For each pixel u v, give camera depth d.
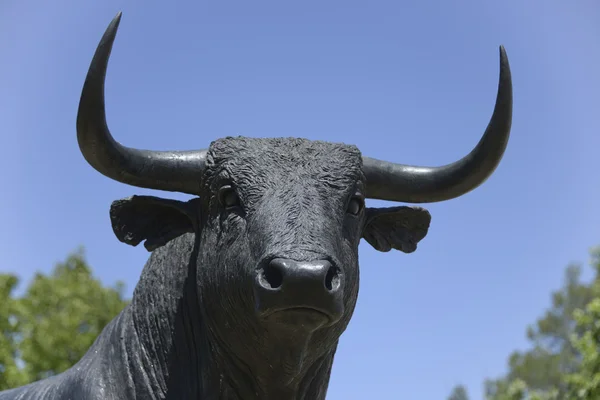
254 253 4.34
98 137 4.82
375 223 5.57
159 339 5.22
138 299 5.40
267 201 4.50
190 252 5.33
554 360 44.75
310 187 4.58
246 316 4.50
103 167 4.97
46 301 22.78
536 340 48.28
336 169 4.77
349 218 4.82
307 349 4.70
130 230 5.19
